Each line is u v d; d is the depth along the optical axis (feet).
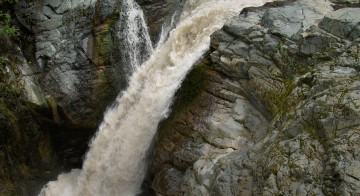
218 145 21.77
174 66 28.14
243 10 27.53
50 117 29.25
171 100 26.07
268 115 21.40
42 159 29.68
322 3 25.59
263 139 19.04
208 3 32.96
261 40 22.76
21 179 27.99
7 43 27.35
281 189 14.71
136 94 29.43
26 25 28.02
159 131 25.12
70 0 28.22
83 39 29.25
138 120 28.12
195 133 23.12
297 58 20.79
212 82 24.44
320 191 13.53
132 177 27.81
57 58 28.86
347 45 18.61
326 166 13.76
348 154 13.14
